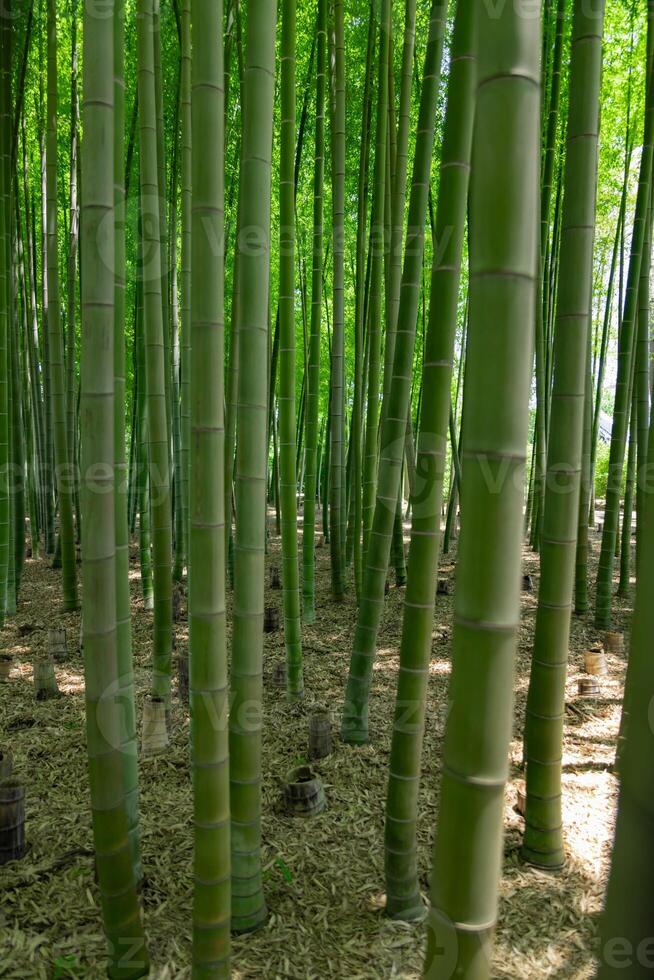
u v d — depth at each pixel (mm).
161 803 2643
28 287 7227
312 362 4867
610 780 2811
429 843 2400
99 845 1641
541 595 2180
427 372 1898
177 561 6012
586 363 2090
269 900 2123
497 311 819
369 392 4383
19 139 6648
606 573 4824
